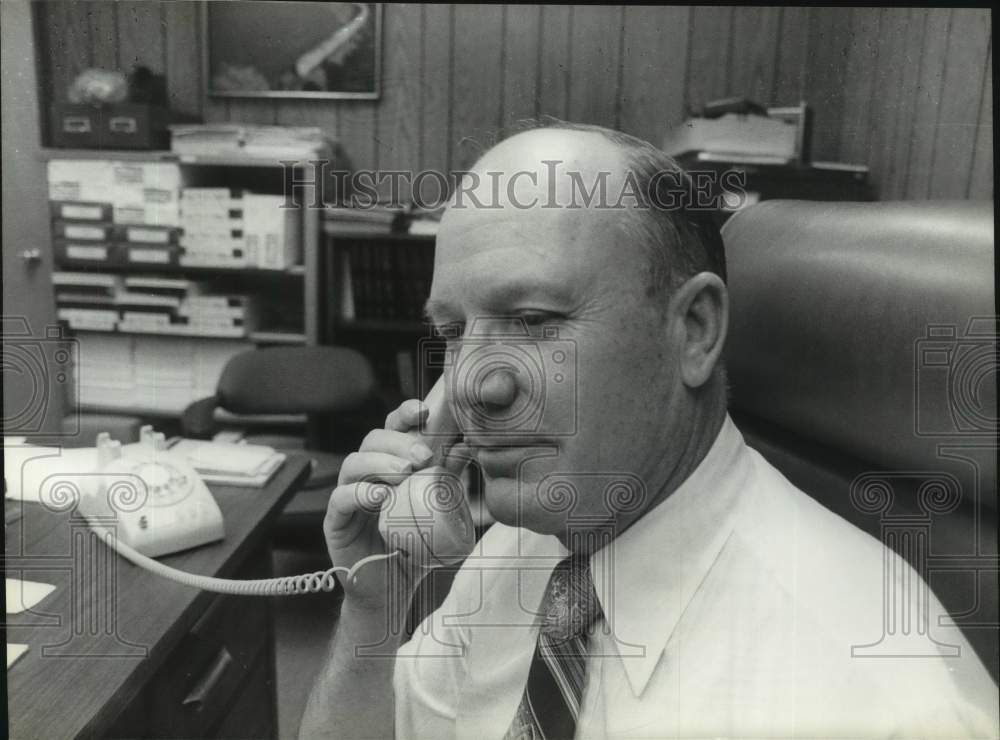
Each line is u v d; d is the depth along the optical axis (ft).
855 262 3.17
